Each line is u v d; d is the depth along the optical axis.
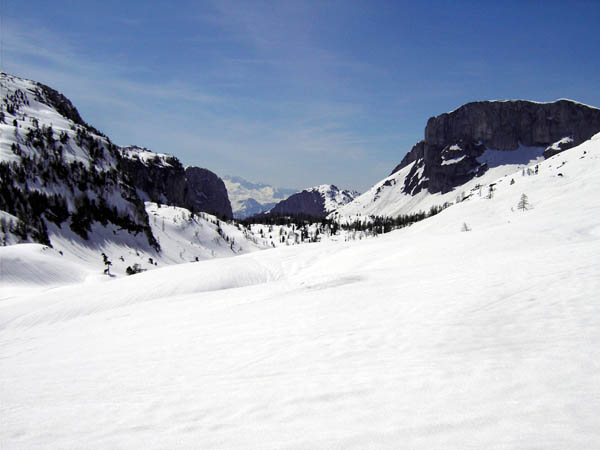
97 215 194.38
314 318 14.62
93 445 5.80
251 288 29.89
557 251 20.84
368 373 7.82
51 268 62.16
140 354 12.52
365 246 57.72
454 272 20.27
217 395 7.53
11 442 6.14
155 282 40.12
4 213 121.81
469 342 9.19
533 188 154.38
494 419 5.18
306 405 6.45
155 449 5.45
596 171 150.12
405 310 13.62
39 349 16.27
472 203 147.00
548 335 8.84
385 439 4.95
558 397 5.66
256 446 5.17
